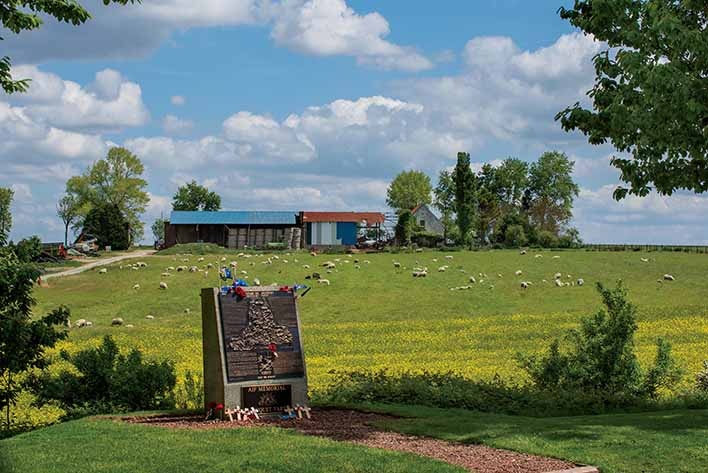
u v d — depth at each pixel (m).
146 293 63.28
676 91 18.58
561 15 22.55
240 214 107.38
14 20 17.89
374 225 110.06
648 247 94.00
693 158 20.27
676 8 20.89
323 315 55.16
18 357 19.41
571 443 14.18
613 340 22.67
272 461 12.52
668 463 12.92
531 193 163.50
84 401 19.83
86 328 47.62
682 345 38.44
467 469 12.20
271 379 17.47
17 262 20.09
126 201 141.00
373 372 30.72
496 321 49.78
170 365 21.22
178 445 13.80
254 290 17.81
